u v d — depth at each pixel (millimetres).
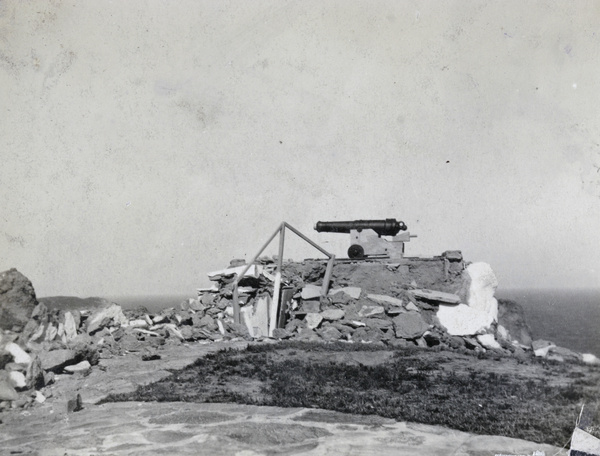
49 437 6012
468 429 6062
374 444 5609
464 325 13602
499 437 5836
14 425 6555
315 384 8148
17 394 7664
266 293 15375
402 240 16594
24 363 8500
